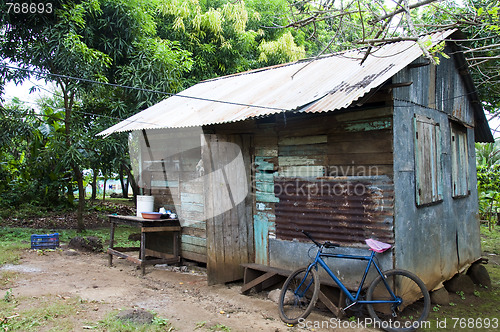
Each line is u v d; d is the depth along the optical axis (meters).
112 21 10.26
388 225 4.68
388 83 4.70
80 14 9.27
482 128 8.31
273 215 5.90
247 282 5.71
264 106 5.32
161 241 7.69
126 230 11.41
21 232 9.89
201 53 13.34
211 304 5.12
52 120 11.19
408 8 3.28
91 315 4.45
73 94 9.88
